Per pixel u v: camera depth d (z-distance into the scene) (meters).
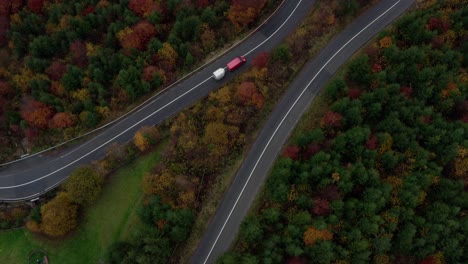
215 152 117.06
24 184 126.75
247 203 114.94
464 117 114.25
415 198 102.06
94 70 123.38
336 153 108.19
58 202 114.81
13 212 122.88
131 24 131.75
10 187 126.75
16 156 129.50
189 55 125.38
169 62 126.94
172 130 121.94
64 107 125.25
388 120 110.50
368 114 115.00
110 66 126.50
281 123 121.88
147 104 128.25
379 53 122.25
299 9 135.00
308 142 110.56
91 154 126.50
